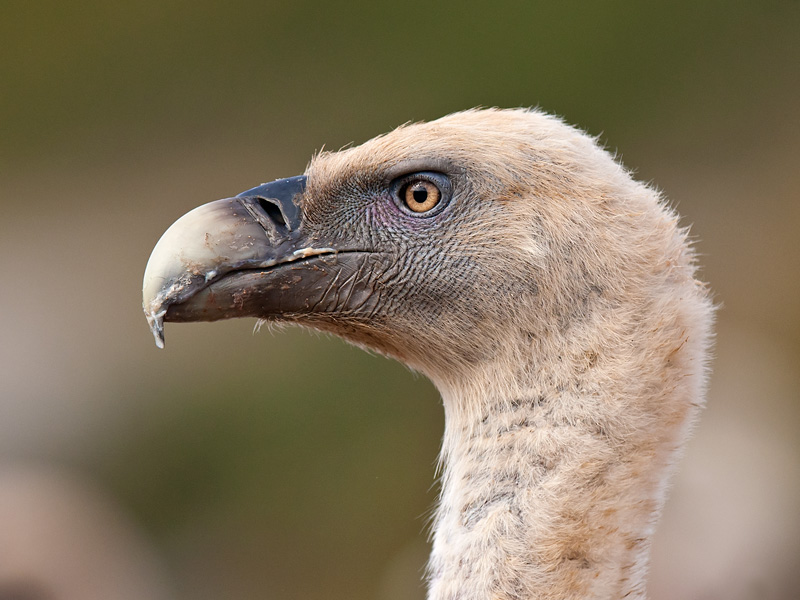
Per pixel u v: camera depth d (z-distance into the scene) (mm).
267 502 17141
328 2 23828
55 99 25000
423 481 16797
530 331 6324
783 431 12906
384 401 18094
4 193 23938
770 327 17031
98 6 25312
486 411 6418
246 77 24109
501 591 5902
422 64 22453
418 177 6574
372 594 15648
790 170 19484
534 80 21625
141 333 20812
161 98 24500
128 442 18344
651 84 21547
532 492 6016
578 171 6410
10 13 25141
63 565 10172
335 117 22547
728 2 22016
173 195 22953
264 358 19328
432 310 6594
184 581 15922
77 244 22922
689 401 6246
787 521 11258
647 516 6066
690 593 10500
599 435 6047
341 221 6672
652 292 6254
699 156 20484
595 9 21906
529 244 6332
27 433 18500
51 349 20234
